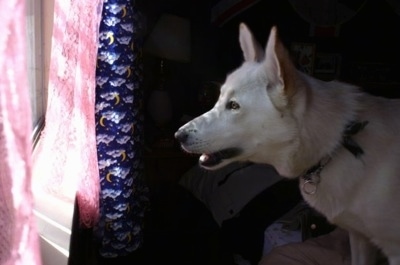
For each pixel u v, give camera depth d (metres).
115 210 1.74
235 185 2.86
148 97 3.59
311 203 1.77
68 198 1.60
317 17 3.78
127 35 1.60
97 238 1.82
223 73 3.80
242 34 1.84
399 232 1.66
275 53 1.50
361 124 1.61
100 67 1.60
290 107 1.59
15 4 0.67
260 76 1.64
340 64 3.92
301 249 2.13
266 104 1.61
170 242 2.79
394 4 3.88
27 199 0.73
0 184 0.71
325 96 1.64
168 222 2.96
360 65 3.95
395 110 1.70
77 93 1.53
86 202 1.60
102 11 1.55
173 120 3.76
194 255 2.71
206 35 3.74
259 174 2.82
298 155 1.66
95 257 1.93
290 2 3.72
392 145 1.62
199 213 2.98
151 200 3.18
